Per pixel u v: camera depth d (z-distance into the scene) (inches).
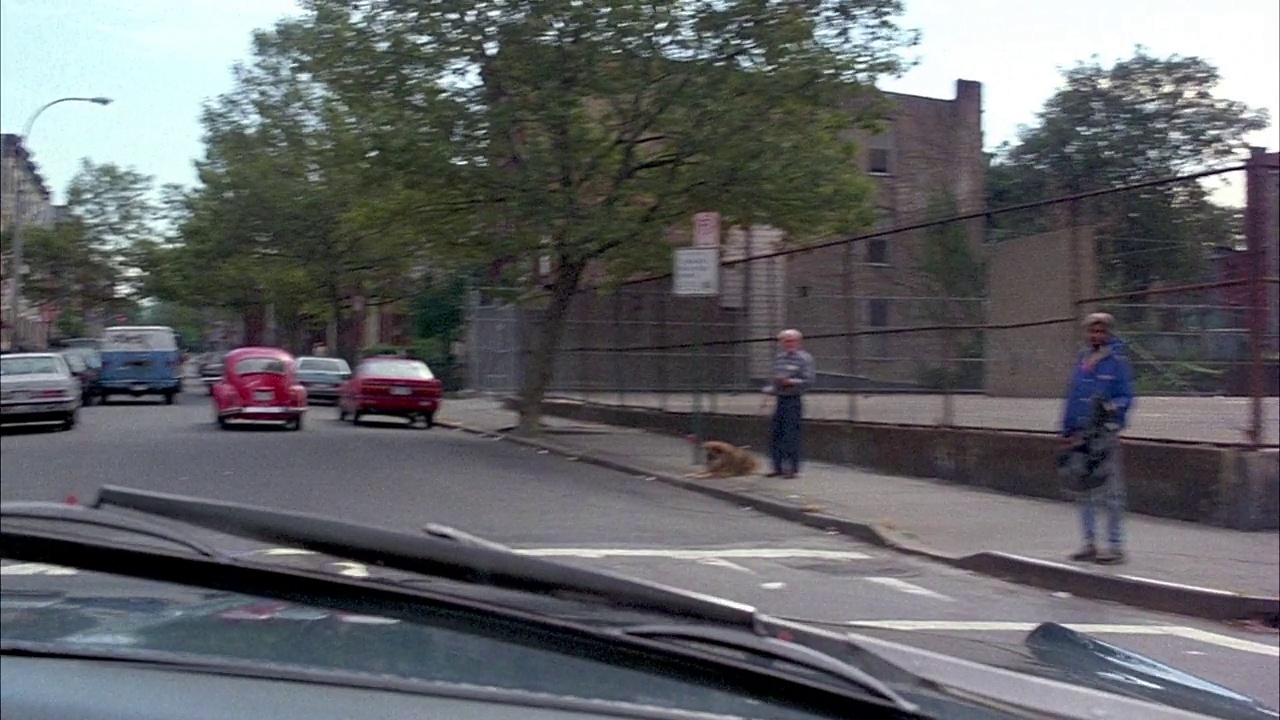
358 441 927.7
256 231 1626.5
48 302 2432.3
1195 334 625.9
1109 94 1200.8
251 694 78.0
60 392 1077.8
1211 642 350.0
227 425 1112.8
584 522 546.9
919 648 141.6
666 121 847.7
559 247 868.6
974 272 706.8
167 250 2106.3
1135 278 627.2
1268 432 559.5
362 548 121.3
